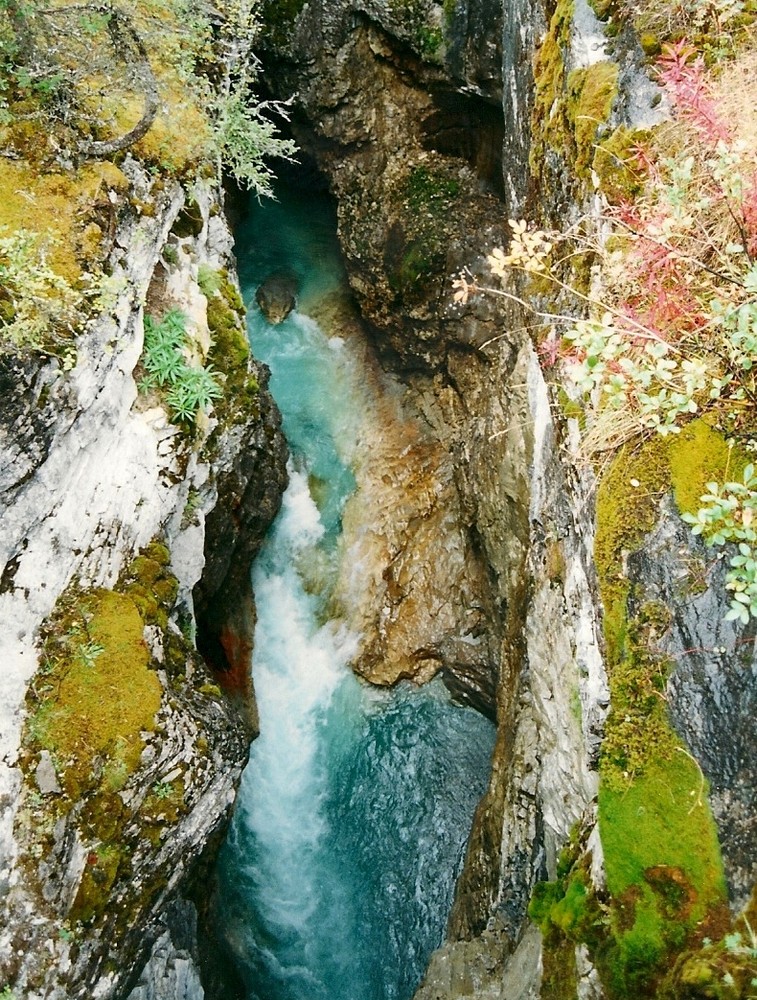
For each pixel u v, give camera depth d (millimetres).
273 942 6906
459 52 7219
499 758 6520
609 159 4133
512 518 6488
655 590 3658
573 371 2971
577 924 3689
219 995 6203
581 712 4375
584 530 4336
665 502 3705
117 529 4938
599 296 3975
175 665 5230
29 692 4418
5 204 4484
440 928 6996
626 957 3311
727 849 3268
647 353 3299
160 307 5406
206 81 5969
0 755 4215
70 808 4328
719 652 3451
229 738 5395
